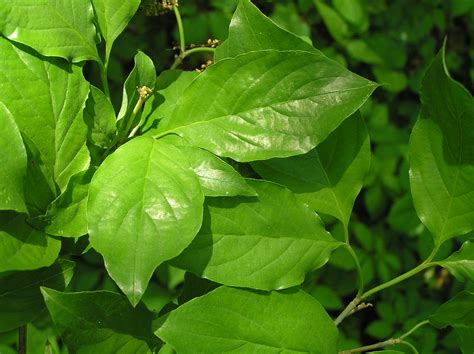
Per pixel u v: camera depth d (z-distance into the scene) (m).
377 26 0.91
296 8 0.84
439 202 0.35
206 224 0.31
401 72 0.91
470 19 0.96
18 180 0.28
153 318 0.33
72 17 0.31
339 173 0.35
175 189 0.29
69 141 0.31
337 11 0.85
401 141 0.89
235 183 0.30
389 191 0.88
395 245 0.90
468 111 0.32
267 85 0.31
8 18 0.30
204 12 0.74
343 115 0.31
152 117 0.34
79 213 0.30
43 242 0.29
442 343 0.86
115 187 0.29
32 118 0.30
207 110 0.32
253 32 0.32
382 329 0.85
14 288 0.32
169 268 0.71
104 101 0.32
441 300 0.93
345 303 0.92
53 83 0.31
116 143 0.33
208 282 0.36
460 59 0.99
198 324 0.30
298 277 0.32
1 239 0.29
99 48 0.36
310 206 0.34
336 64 0.31
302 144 0.31
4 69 0.30
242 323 0.31
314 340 0.32
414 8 0.91
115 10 0.33
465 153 0.34
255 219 0.32
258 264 0.31
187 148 0.31
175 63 0.41
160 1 0.40
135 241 0.28
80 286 0.72
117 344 0.32
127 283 0.27
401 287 0.89
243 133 0.31
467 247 0.35
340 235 0.85
